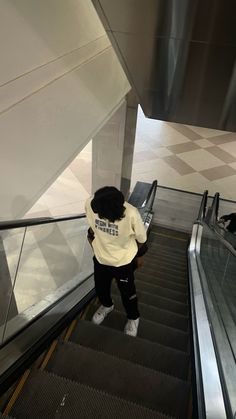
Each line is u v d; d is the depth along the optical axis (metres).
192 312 2.93
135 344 2.66
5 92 2.21
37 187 2.84
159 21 3.18
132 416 1.92
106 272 2.51
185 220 6.89
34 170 2.75
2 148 2.27
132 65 4.15
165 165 8.26
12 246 2.28
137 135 9.41
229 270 3.32
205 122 5.52
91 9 3.46
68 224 3.30
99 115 4.14
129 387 2.21
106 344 2.66
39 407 1.92
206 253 5.12
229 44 3.31
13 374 2.03
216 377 1.92
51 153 3.01
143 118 10.28
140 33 3.44
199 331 2.45
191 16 3.03
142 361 2.56
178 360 2.57
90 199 2.29
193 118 5.46
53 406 1.93
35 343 2.32
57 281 3.24
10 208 2.47
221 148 9.02
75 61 3.24
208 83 4.16
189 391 2.20
